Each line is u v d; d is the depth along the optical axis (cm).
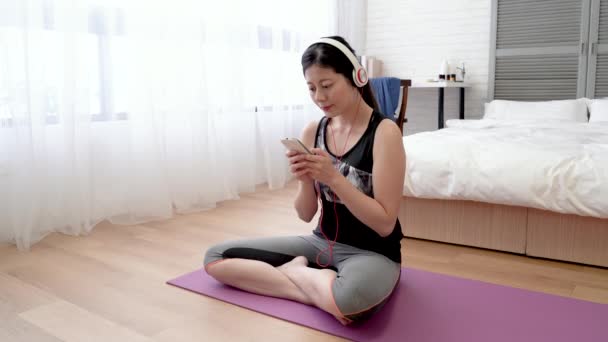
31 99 231
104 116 264
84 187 248
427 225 240
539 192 203
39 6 229
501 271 197
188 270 196
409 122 496
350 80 145
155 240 238
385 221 143
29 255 215
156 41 278
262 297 166
